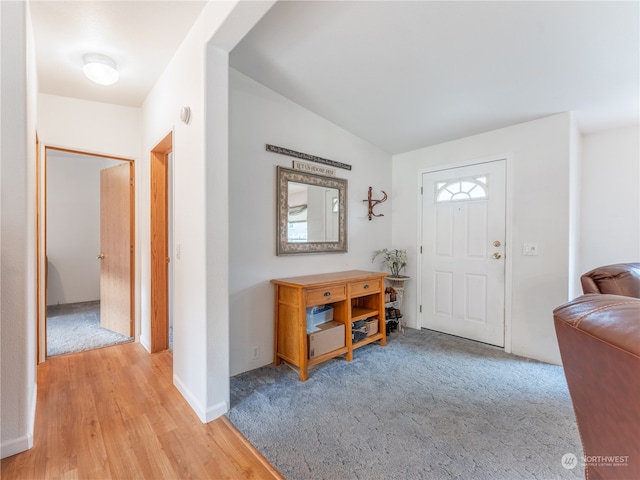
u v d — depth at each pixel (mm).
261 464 1484
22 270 1558
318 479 1396
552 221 2678
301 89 2666
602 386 748
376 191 3703
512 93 2438
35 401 1958
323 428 1768
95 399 2053
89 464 1472
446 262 3408
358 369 2559
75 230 4934
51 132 2674
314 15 1831
